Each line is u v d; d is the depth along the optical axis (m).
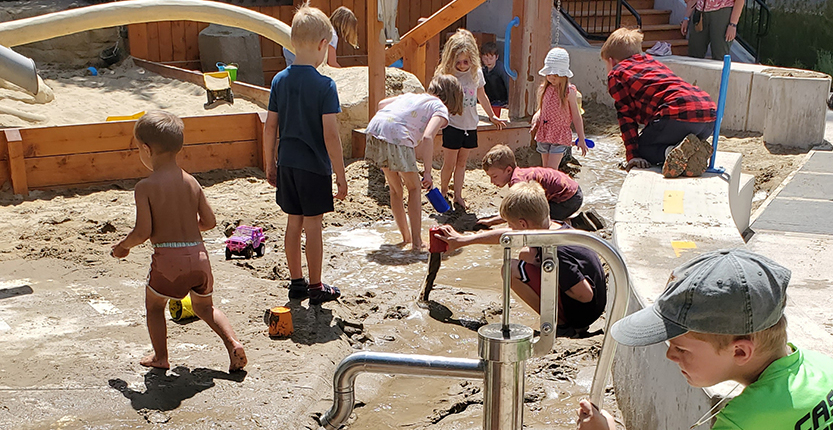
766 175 8.72
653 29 13.92
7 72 7.91
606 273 5.56
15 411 3.82
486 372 1.97
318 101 5.14
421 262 6.34
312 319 5.07
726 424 1.94
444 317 5.30
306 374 4.35
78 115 9.18
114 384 4.14
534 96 9.89
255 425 3.85
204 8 10.05
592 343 4.88
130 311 5.12
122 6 9.66
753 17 14.48
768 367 1.95
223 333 4.30
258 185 8.12
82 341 4.64
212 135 8.28
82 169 7.71
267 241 6.68
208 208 4.29
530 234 1.98
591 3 14.54
